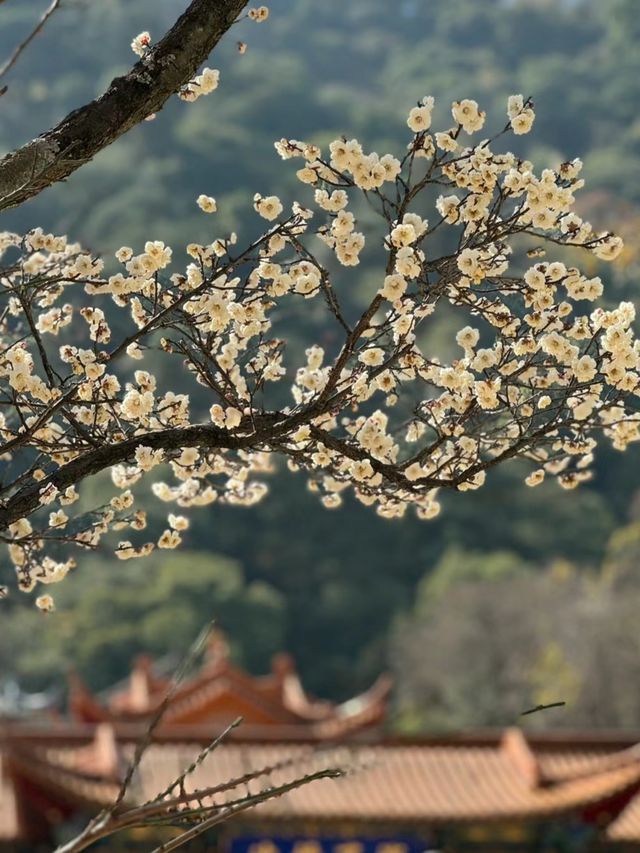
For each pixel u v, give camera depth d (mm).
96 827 6363
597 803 40062
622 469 104000
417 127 8898
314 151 8969
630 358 8930
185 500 10297
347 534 123188
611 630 87500
